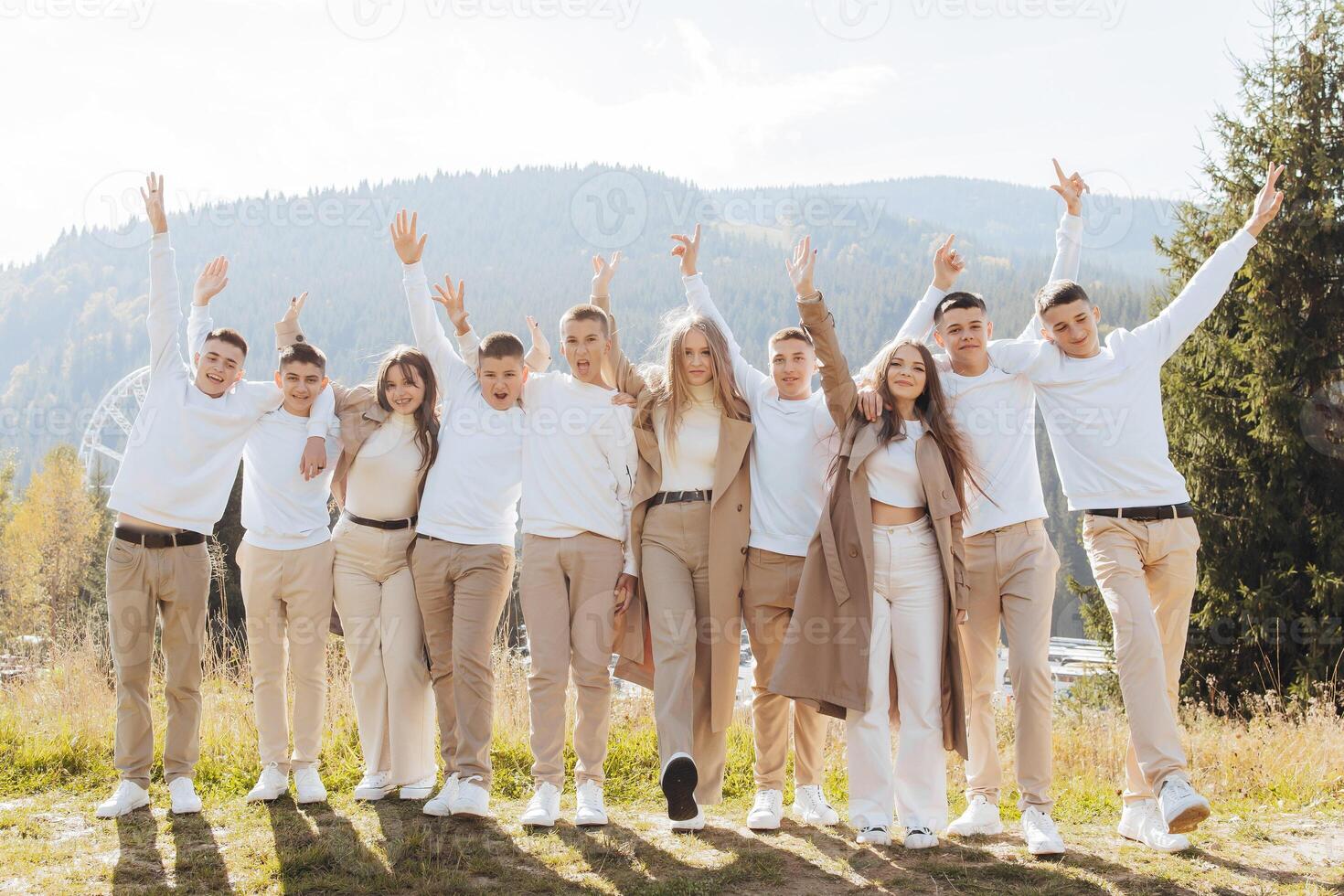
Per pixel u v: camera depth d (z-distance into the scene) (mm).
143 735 4332
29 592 21672
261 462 4461
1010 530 4203
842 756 5547
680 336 4348
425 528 4371
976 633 4328
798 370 4426
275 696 4477
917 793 4066
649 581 4301
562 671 4266
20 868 3586
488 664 4312
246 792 4656
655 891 3410
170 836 3965
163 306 4445
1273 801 4848
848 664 4035
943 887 3500
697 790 4387
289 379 4465
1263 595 11945
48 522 23875
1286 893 3391
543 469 4363
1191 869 3664
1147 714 3877
